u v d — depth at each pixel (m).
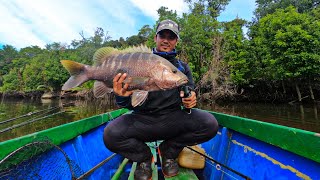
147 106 2.32
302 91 25.12
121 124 2.34
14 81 46.69
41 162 2.33
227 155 3.14
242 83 25.36
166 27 2.51
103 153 3.96
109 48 2.35
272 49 21.84
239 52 25.19
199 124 2.40
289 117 16.58
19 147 2.02
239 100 27.12
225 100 26.31
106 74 2.29
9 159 1.94
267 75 23.62
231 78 24.22
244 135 2.91
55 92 42.75
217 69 23.67
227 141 3.25
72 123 3.06
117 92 2.21
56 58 42.53
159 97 2.31
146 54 2.21
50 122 15.70
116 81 2.15
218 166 2.85
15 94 47.34
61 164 2.63
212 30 26.14
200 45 24.89
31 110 24.48
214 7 36.50
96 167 2.61
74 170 2.69
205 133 2.44
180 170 2.75
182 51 24.86
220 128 3.58
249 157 2.68
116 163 3.71
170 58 2.58
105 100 28.44
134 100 2.11
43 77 42.28
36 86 42.91
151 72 2.17
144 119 2.33
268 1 41.38
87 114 19.56
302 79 23.06
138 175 2.43
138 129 2.34
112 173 3.51
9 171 1.93
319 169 1.83
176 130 2.40
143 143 2.46
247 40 25.14
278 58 20.88
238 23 33.44
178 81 2.19
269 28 22.28
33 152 2.15
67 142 2.99
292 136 2.02
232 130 3.21
